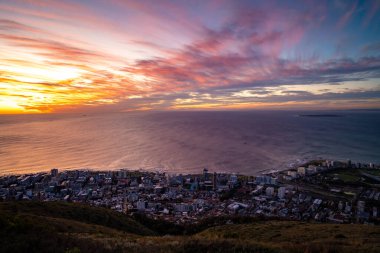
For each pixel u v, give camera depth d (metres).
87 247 13.38
